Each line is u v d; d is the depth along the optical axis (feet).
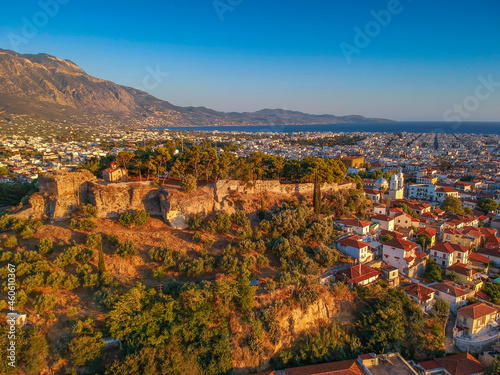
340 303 209.87
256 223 273.33
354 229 288.30
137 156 300.61
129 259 209.05
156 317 172.86
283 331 191.21
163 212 252.83
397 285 237.66
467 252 271.69
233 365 174.91
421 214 382.63
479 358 190.60
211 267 208.74
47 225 230.07
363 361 176.96
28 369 146.30
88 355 152.15
